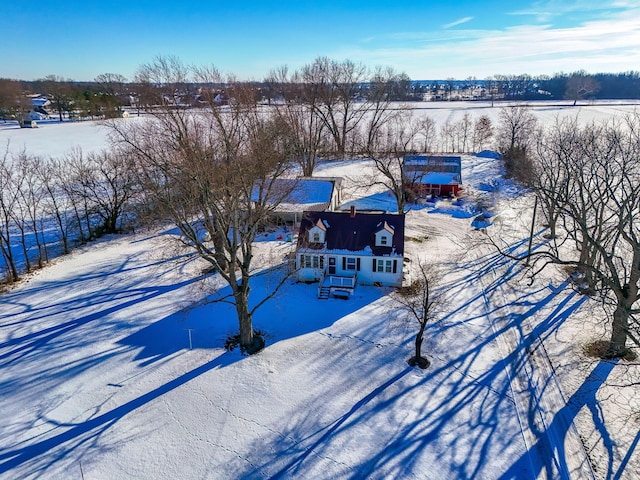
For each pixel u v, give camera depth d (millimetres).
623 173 23219
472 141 96188
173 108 30312
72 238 44312
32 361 25016
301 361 24828
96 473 18062
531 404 21438
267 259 37875
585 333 26875
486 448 18984
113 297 32188
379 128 91938
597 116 113750
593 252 27047
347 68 77875
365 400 21812
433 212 50312
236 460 18656
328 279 33562
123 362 24891
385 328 27797
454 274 35188
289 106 58594
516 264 36688
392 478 17656
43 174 52000
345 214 34375
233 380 23359
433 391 22359
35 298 32156
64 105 141875
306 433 19938
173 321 28938
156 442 19562
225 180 23281
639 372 23062
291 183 44750
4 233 45344
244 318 25297
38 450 19125
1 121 137000
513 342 26297
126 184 46125
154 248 41344
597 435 19484
